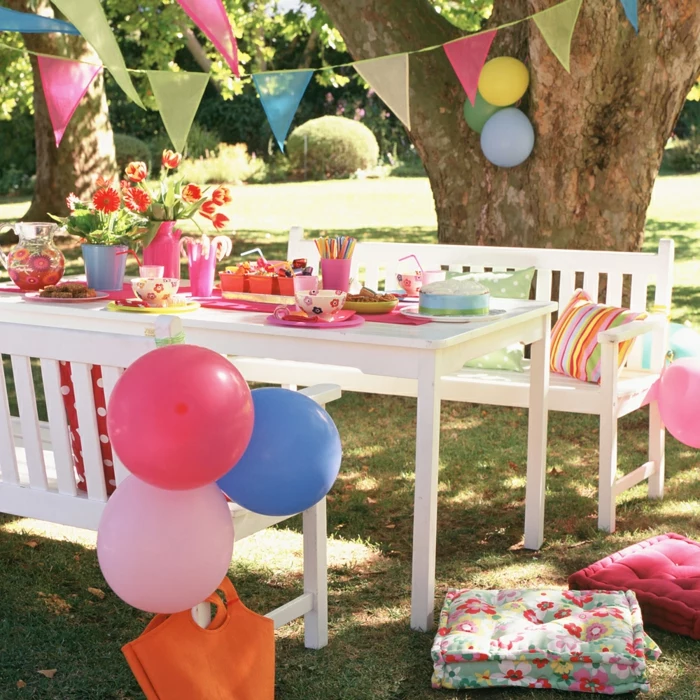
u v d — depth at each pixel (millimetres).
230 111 19266
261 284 3229
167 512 1892
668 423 3494
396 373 2604
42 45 10273
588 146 4918
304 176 18234
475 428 4727
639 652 2320
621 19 4660
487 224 5203
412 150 19484
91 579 2994
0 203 15727
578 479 3955
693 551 2914
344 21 5219
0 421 2500
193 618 2119
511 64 4723
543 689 2344
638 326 3457
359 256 4480
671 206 13664
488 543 3303
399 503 3693
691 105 17797
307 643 2564
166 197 3422
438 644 2385
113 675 2410
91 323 3146
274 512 2107
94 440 2365
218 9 2406
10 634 2621
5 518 3557
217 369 1832
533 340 3137
